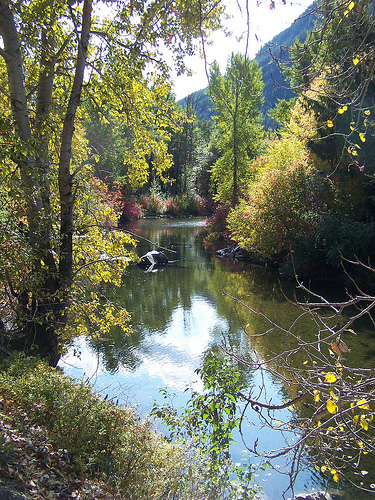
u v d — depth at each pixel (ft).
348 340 33.73
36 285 20.76
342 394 9.64
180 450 15.97
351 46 10.13
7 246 19.97
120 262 27.45
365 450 9.77
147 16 19.08
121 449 13.99
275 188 66.90
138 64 26.37
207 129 279.28
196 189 205.46
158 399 25.16
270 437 21.70
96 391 19.42
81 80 23.59
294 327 37.70
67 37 25.11
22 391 15.21
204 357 31.76
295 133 63.46
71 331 25.68
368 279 50.01
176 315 42.73
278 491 17.16
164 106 30.17
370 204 58.54
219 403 18.86
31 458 11.35
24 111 22.56
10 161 24.06
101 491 11.60
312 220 62.28
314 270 59.26
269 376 28.30
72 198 24.44
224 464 17.47
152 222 147.13
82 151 30.60
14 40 21.91
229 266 71.87
